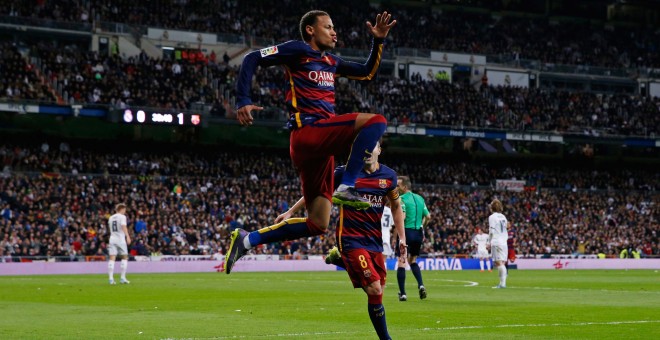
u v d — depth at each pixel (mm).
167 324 17234
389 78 81062
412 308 21266
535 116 83062
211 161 72500
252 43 78312
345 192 9820
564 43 93750
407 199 24031
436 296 26688
